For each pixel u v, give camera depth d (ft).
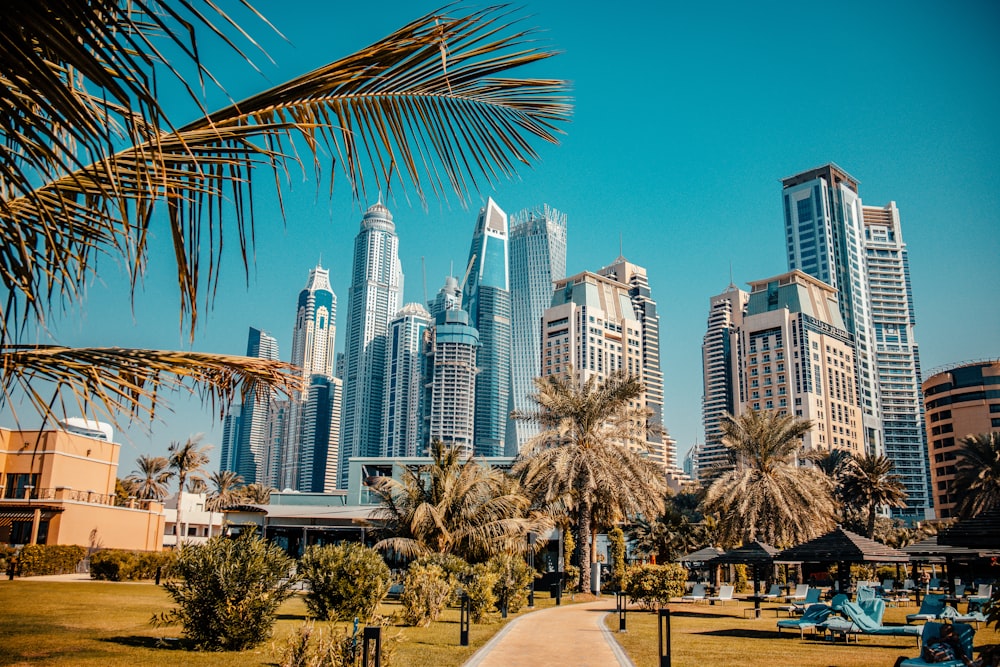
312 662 34.81
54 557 137.08
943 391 482.69
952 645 37.58
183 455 259.80
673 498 266.57
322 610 65.21
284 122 15.38
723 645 56.59
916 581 139.54
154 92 10.44
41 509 146.20
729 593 116.78
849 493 261.03
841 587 86.58
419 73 15.53
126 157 14.43
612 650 51.26
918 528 309.01
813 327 587.68
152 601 86.12
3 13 9.47
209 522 265.54
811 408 562.66
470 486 127.44
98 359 16.93
